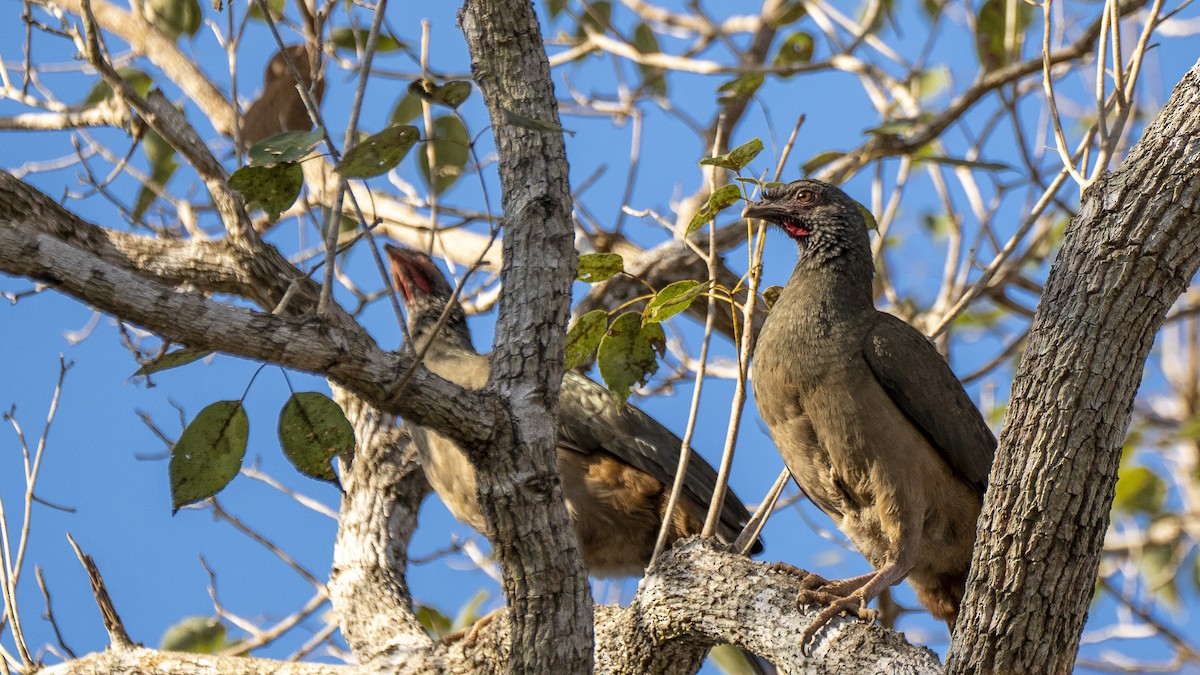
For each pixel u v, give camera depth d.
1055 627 7.05
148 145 13.66
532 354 7.55
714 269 9.41
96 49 9.88
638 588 9.13
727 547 9.06
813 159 13.63
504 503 7.38
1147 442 16.91
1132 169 7.22
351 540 11.80
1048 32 9.23
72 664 10.41
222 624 12.86
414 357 7.18
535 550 7.40
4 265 6.33
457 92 7.42
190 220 13.70
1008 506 7.07
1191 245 7.07
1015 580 7.04
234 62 9.21
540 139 7.97
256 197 7.64
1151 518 16.61
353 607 11.34
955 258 14.91
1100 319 7.05
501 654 10.05
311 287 11.77
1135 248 7.06
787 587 8.55
